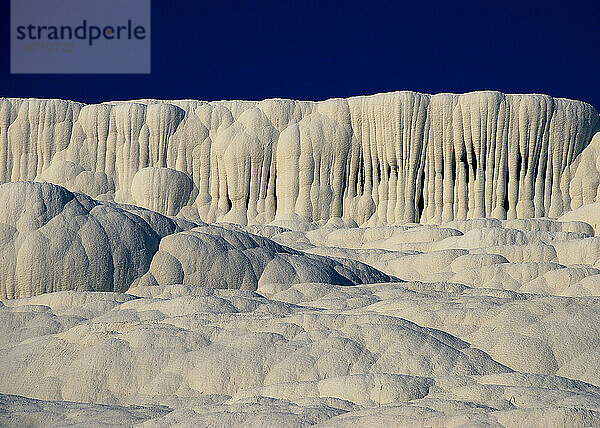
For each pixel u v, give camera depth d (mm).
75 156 157250
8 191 65250
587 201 149500
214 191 156750
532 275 75750
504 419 28391
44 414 35438
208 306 52531
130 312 52531
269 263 71312
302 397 35281
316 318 44344
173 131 158125
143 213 71688
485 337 43344
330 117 155375
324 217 151875
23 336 50750
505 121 148625
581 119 151125
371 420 29453
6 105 158125
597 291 67562
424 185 152250
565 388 34969
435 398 33250
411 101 150500
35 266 62562
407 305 49062
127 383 41312
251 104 160250
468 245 95500
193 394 39875
